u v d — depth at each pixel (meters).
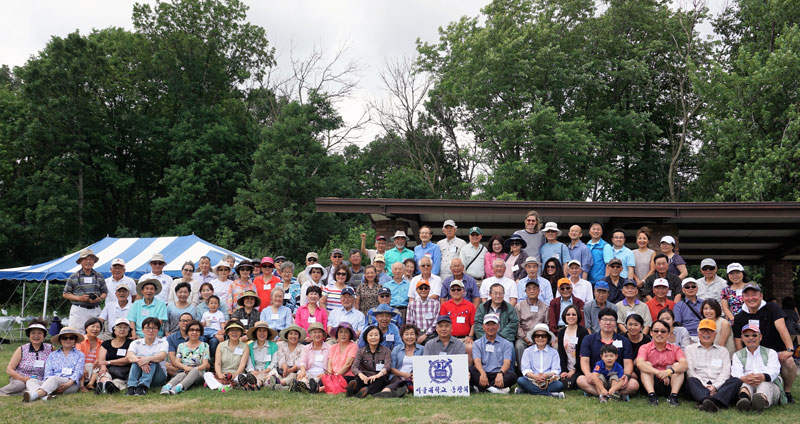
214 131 38.78
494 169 34.84
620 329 9.39
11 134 37.69
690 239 18.41
